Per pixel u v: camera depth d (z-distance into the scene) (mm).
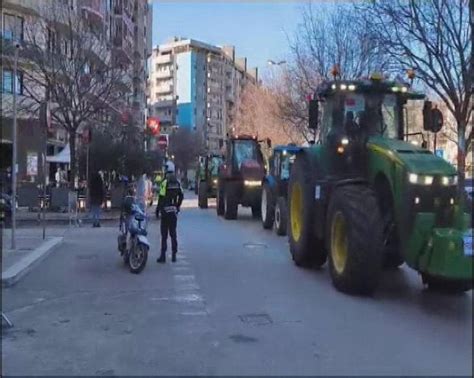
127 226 12406
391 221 9289
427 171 8484
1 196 20297
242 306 8672
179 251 14383
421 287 10016
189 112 147000
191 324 7707
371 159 9883
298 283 10383
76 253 14016
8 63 27438
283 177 18875
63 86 28078
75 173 27312
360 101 11055
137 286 10188
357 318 7949
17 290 9875
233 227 20594
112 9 61031
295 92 37531
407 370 5957
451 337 7078
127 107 52625
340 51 29922
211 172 32438
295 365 6109
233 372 5922
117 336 7207
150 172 33844
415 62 21188
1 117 28859
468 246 7746
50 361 6305
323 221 10836
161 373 5914
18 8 34062
